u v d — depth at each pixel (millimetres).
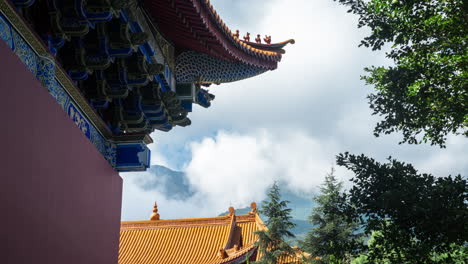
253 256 29156
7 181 7797
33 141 8531
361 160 11195
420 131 11984
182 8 12789
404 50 11609
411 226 10453
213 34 14141
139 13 12617
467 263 10188
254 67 17062
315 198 30047
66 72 11375
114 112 13828
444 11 11250
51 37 10453
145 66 12977
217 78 16844
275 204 28703
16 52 9070
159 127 15656
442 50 11406
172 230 33500
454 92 11523
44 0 10609
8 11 8750
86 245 10812
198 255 31344
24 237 8312
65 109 10977
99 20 10625
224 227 32875
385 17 11617
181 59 16094
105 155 13141
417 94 11555
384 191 10938
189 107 16266
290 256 28781
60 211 9547
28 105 8367
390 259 10688
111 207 12523
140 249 32750
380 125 11938
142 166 13250
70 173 10000
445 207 10055
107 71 12867
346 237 28359
